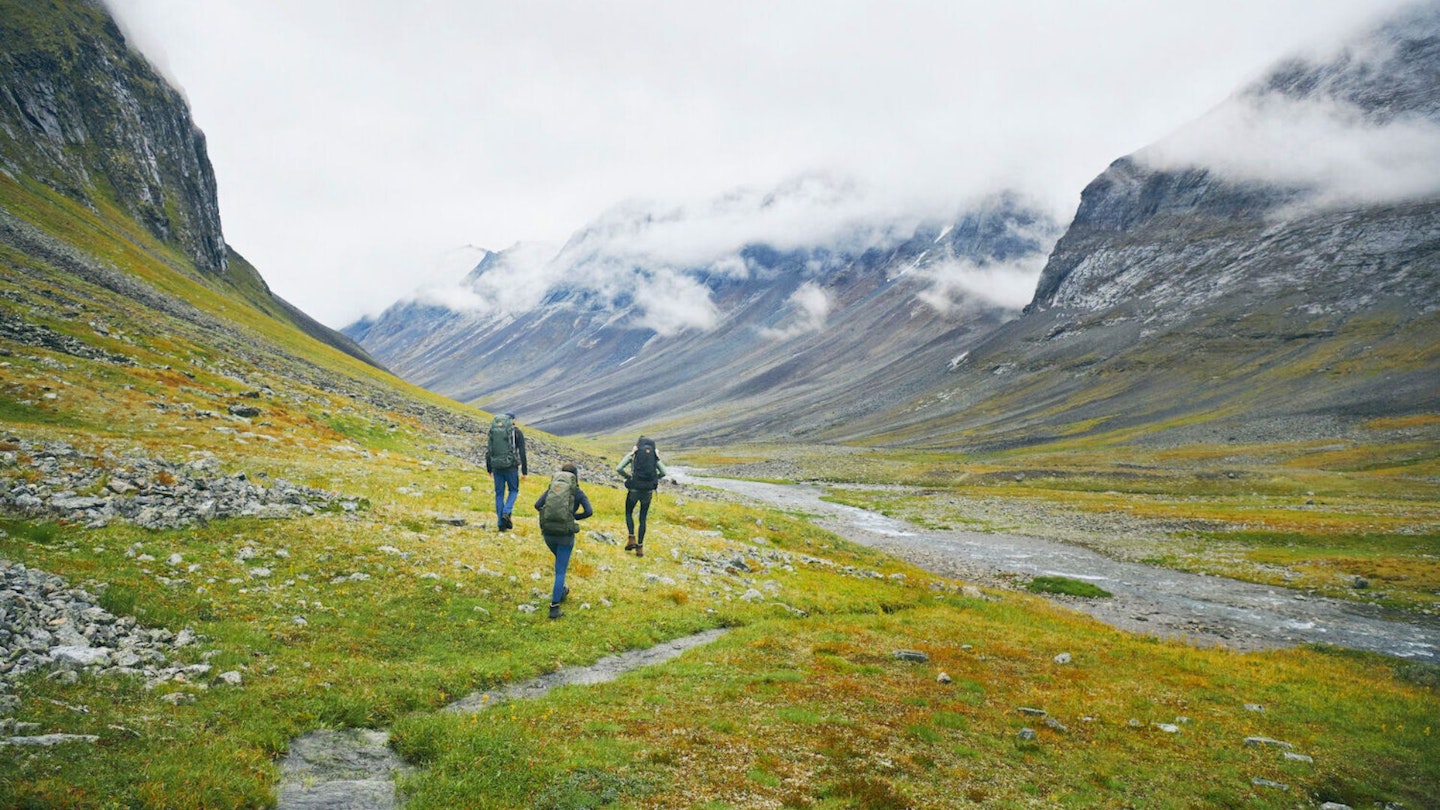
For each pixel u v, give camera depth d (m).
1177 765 13.90
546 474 55.81
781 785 10.60
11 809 6.75
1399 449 112.88
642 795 9.78
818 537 48.34
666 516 42.66
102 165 133.38
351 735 10.99
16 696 8.99
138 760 8.36
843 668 18.33
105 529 16.45
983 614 31.25
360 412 57.00
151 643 11.92
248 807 8.36
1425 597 43.06
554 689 14.17
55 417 29.97
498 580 19.86
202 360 52.59
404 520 23.64
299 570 17.22
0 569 12.62
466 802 9.10
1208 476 108.38
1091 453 150.38
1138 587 48.19
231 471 25.75
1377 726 17.97
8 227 69.12
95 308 54.06
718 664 17.34
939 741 13.59
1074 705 17.23
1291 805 12.55
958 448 194.88
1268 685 21.73
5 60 121.38
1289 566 52.91
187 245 148.62
